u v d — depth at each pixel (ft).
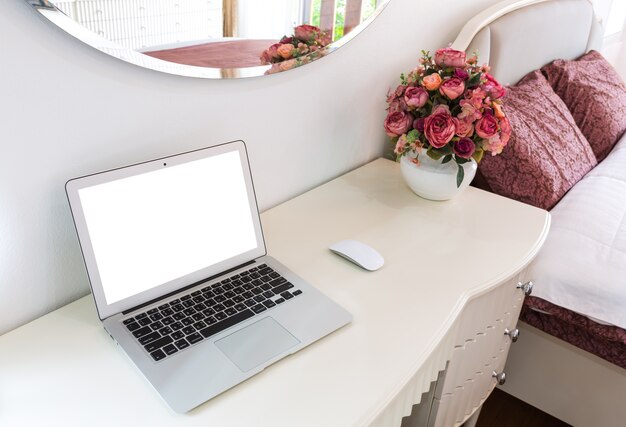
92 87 2.93
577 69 7.32
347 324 3.17
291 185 4.53
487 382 4.64
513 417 5.76
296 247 3.89
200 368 2.78
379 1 4.45
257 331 3.05
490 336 4.21
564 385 5.30
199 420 2.53
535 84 6.57
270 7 3.64
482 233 4.18
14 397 2.60
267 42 3.73
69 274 3.21
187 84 3.39
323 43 4.12
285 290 3.38
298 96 4.21
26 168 2.81
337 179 4.91
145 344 2.90
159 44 3.11
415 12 5.07
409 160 4.51
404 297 3.43
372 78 4.89
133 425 2.49
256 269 3.56
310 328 3.09
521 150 5.63
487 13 5.92
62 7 2.62
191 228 3.32
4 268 2.91
